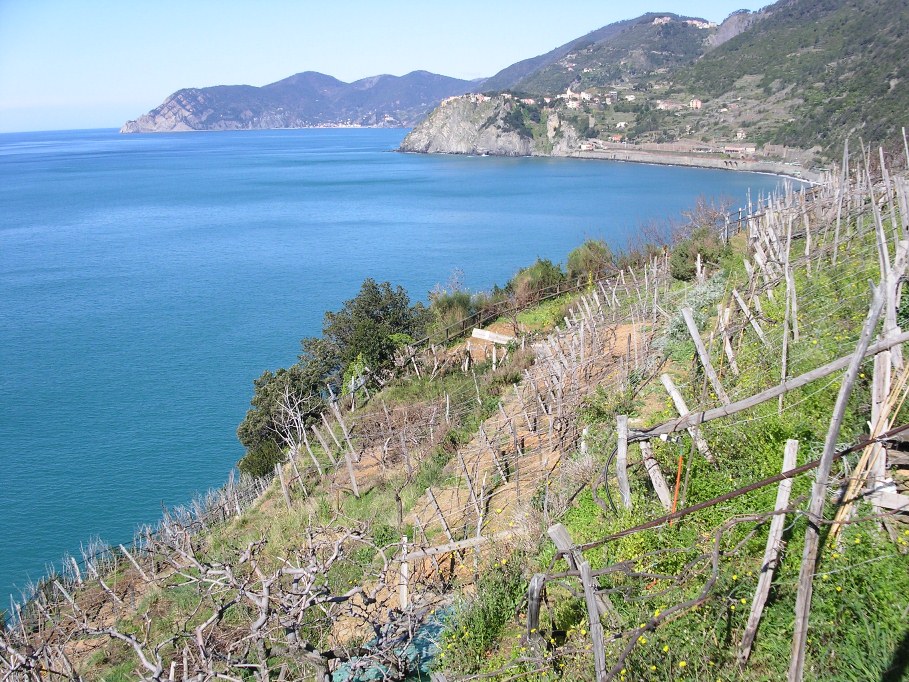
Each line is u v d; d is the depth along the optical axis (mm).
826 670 5109
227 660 6527
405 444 15664
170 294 55250
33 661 8414
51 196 139375
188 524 17500
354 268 62531
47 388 35000
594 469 9305
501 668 6648
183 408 32125
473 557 9539
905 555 5520
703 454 7852
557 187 126312
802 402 8234
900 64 110438
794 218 17625
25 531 22000
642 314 17844
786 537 6223
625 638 5945
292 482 17422
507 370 19203
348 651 7273
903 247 6461
